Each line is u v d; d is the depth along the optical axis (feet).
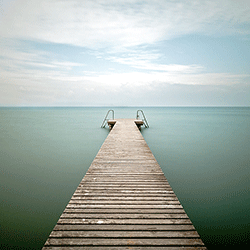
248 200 16.34
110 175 12.53
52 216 13.83
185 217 7.75
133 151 19.11
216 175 22.29
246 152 33.27
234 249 10.65
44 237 11.55
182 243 6.29
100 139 45.03
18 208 14.90
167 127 68.64
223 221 13.30
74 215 7.80
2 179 20.95
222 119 113.29
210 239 11.47
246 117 134.72
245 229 12.42
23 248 10.62
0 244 10.93
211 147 36.96
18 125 74.84
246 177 21.68
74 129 62.28
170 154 31.78
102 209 8.30
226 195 17.28
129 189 10.41
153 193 9.95
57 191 18.02
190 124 80.74
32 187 18.89
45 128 64.90
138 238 6.51
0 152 33.04
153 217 7.72
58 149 35.29
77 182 20.25
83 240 6.39
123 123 48.49
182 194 17.47
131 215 7.85
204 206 15.37
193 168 24.79
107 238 6.50
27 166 25.53
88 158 29.55
